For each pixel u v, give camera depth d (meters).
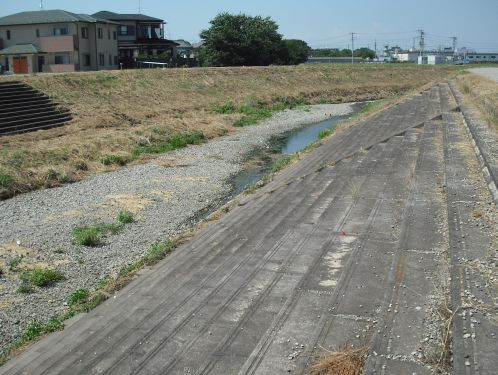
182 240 9.63
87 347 5.71
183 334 5.77
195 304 6.50
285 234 8.87
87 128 22.28
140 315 6.39
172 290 7.11
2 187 13.98
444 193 9.91
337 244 8.05
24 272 9.12
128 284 7.84
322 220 9.34
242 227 9.73
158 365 5.17
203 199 14.09
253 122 29.16
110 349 5.59
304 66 48.47
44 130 20.80
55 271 9.19
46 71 41.12
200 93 33.81
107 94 27.88
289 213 10.22
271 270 7.37
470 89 27.81
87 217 12.30
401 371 4.54
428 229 8.09
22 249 10.20
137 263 8.91
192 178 16.39
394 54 139.25
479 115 18.80
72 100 25.45
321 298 6.26
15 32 41.84
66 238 10.87
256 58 54.81
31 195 14.14
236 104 33.38
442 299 5.76
